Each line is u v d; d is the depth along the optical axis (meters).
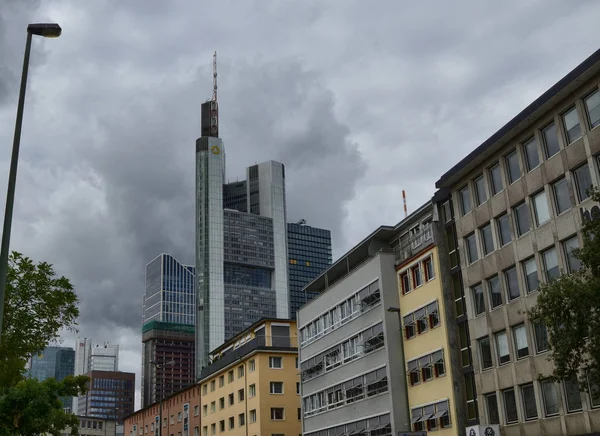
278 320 83.69
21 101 18.62
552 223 37.22
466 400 44.69
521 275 39.41
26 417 31.23
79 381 40.94
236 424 83.00
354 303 58.03
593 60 34.34
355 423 56.31
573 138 36.53
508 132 40.38
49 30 19.20
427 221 52.31
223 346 96.12
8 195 17.64
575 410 34.97
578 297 22.61
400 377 51.25
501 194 41.69
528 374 38.25
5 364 24.11
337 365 60.62
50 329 25.06
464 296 45.19
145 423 116.19
